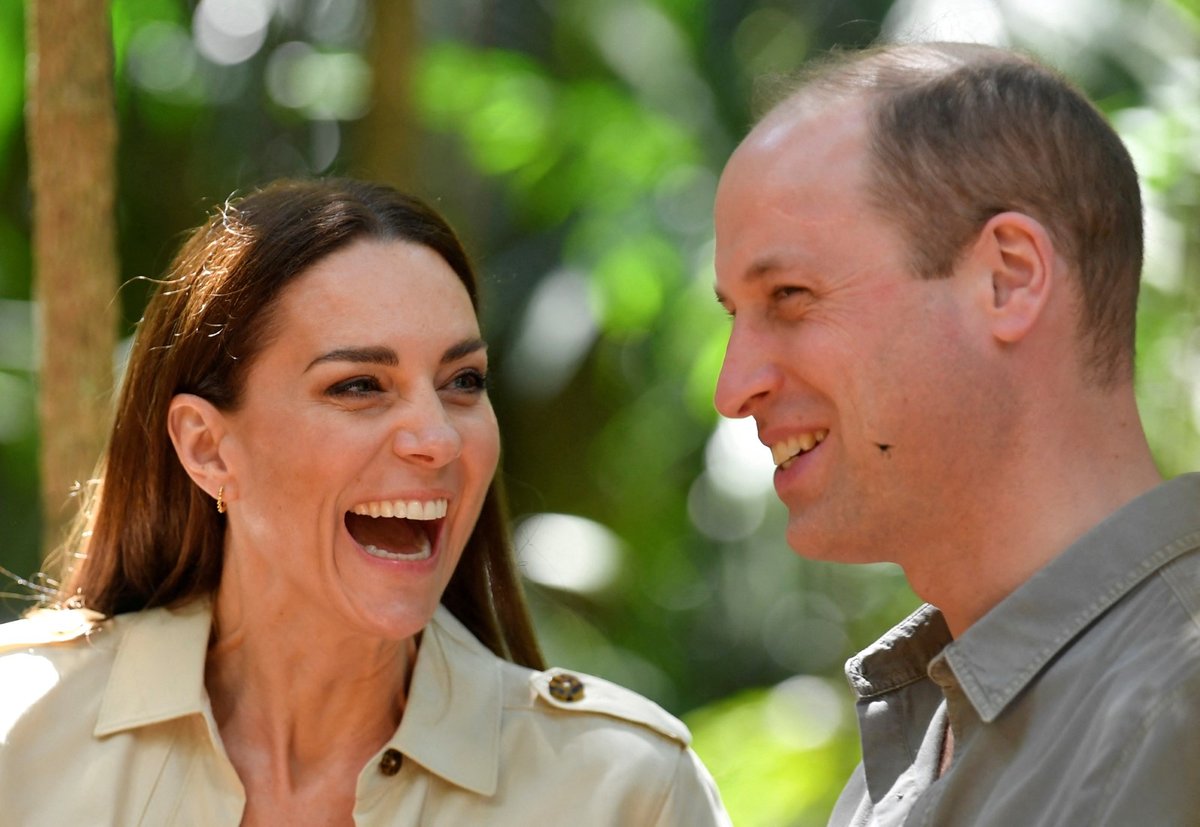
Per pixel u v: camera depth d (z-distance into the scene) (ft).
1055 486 21.58
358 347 26.58
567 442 79.25
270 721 28.17
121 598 29.73
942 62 22.59
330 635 27.71
